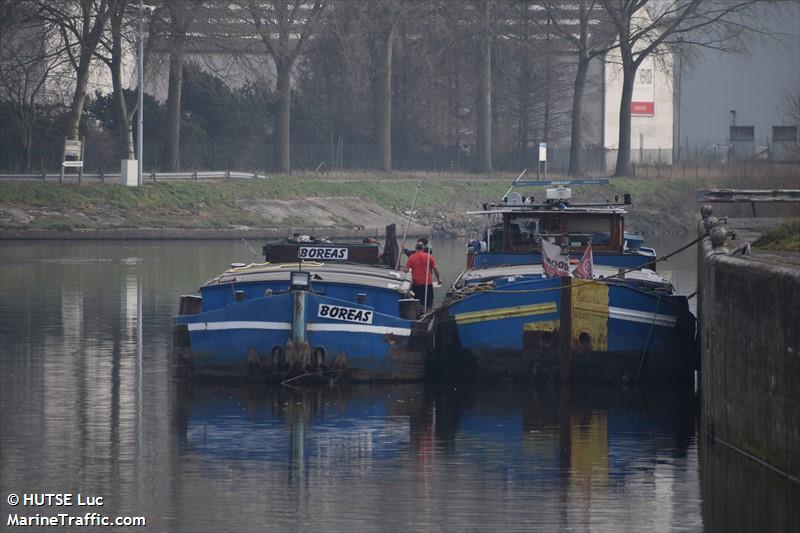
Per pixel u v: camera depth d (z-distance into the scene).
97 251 185.38
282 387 79.56
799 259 63.91
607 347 80.56
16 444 63.69
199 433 66.50
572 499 54.59
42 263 163.50
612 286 80.44
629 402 76.38
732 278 60.12
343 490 55.88
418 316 84.62
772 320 54.19
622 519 51.84
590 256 82.88
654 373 81.56
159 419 69.69
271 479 57.78
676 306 81.56
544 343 80.94
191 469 59.25
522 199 97.62
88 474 58.44
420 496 55.00
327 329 79.62
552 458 61.84
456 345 82.62
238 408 73.06
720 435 62.25
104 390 77.56
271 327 79.44
